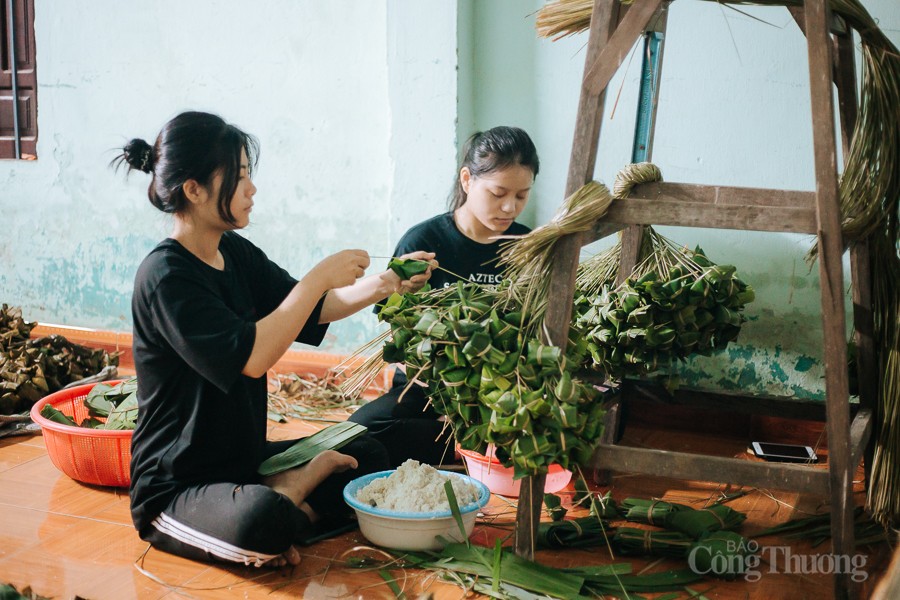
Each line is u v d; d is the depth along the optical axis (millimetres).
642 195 2850
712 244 3529
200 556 2344
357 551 2451
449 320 2104
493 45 3740
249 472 2471
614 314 2648
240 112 4301
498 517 2684
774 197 2686
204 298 2271
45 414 3092
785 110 3363
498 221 2980
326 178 4180
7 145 4832
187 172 2275
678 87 3479
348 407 3922
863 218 2150
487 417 2104
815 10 1937
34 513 2703
